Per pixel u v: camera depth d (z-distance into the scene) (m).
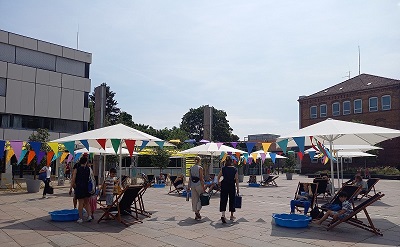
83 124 38.22
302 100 51.72
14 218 9.77
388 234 7.91
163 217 9.99
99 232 7.95
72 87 37.22
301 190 10.89
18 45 33.53
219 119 72.81
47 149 17.91
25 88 33.78
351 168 42.16
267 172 38.00
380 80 45.84
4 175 19.97
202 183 9.60
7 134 32.50
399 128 42.00
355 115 45.88
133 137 9.85
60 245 6.80
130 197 9.26
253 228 8.47
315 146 13.27
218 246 6.79
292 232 8.03
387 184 27.09
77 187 8.99
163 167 28.81
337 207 8.90
